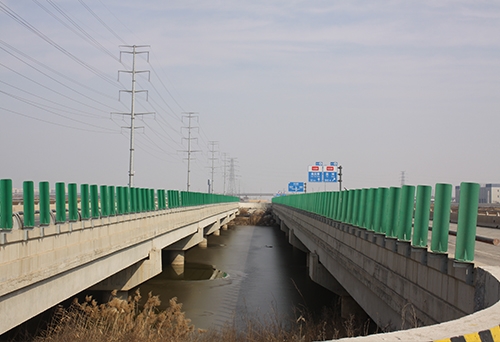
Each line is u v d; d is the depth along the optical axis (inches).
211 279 1504.7
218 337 698.2
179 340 641.6
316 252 1211.9
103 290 1049.5
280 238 3097.9
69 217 687.1
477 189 350.0
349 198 812.0
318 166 2578.7
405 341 188.2
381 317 558.3
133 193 1023.0
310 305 1106.1
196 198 1994.3
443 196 391.9
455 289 354.3
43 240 575.2
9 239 498.0
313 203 1464.1
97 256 753.6
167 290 1314.0
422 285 416.2
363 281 644.7
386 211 574.2
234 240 2945.4
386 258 529.0
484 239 390.6
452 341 192.5
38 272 554.3
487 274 305.3
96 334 633.6
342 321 832.9
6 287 487.2
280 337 653.9
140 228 1021.2
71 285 674.2
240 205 5910.4
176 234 1493.6
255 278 1524.4
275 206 3973.9
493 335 202.4
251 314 1005.2
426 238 426.3
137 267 1093.1
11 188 532.4
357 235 686.5
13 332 758.5
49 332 671.8
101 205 821.9
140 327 668.7
